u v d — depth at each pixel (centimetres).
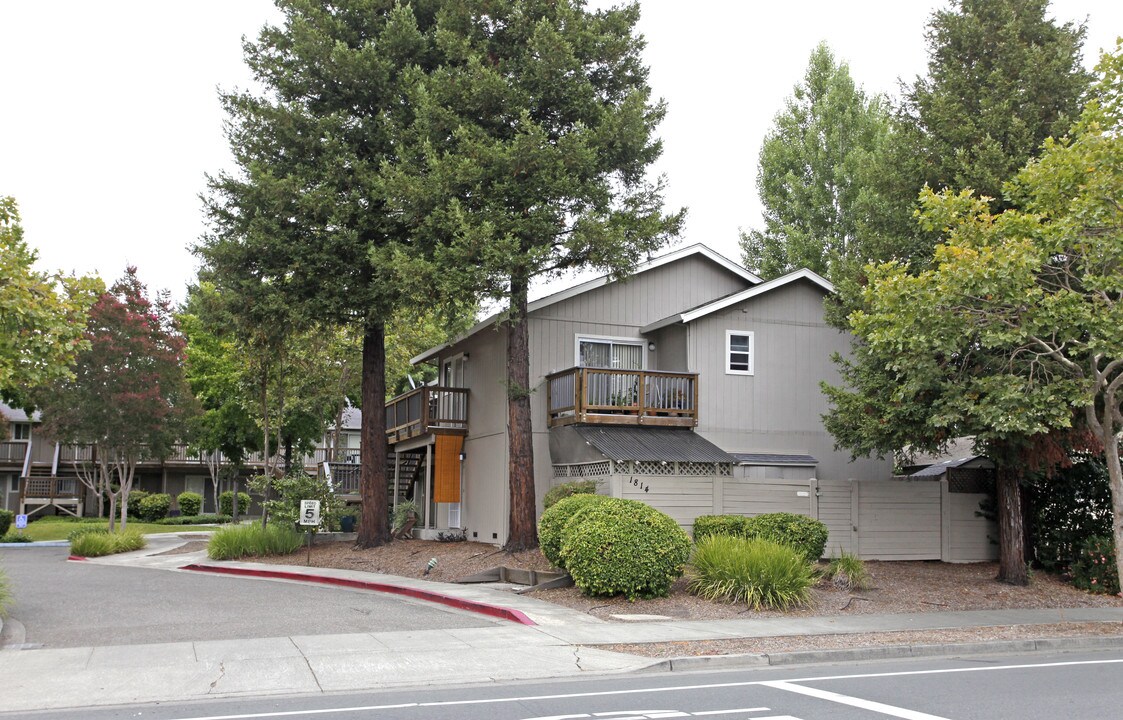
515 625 1309
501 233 1872
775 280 2312
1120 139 1325
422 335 3325
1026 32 1811
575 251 1912
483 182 1909
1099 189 1325
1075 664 1113
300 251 2061
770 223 3588
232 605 1502
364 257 2080
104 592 1678
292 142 2112
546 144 1895
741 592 1489
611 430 2112
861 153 3288
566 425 2148
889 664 1118
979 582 1836
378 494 2364
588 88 1962
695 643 1191
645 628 1291
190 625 1295
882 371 1830
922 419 1728
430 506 2738
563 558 1565
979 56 1838
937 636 1293
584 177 1938
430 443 2603
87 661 1038
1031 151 1745
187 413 3164
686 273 2466
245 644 1142
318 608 1470
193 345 4009
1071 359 1619
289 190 2025
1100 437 1460
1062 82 1733
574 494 1805
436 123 1952
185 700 875
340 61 2027
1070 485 1989
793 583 1495
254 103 2134
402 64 2125
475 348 2534
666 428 2177
